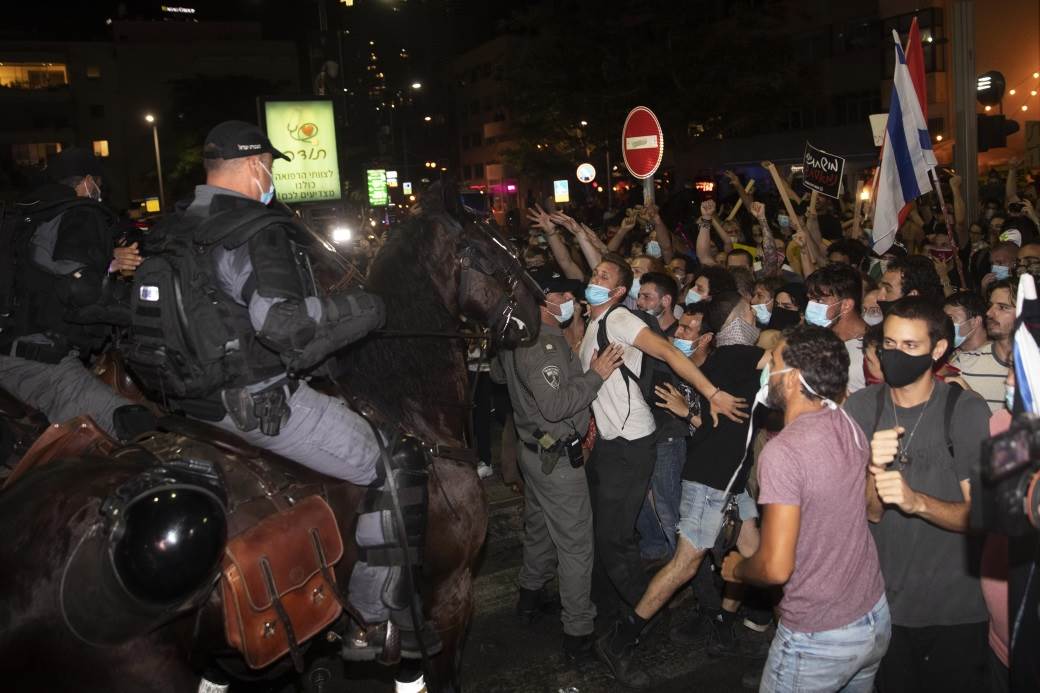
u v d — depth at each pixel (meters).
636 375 5.08
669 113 29.91
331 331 3.04
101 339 4.11
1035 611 2.92
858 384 5.05
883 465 3.25
